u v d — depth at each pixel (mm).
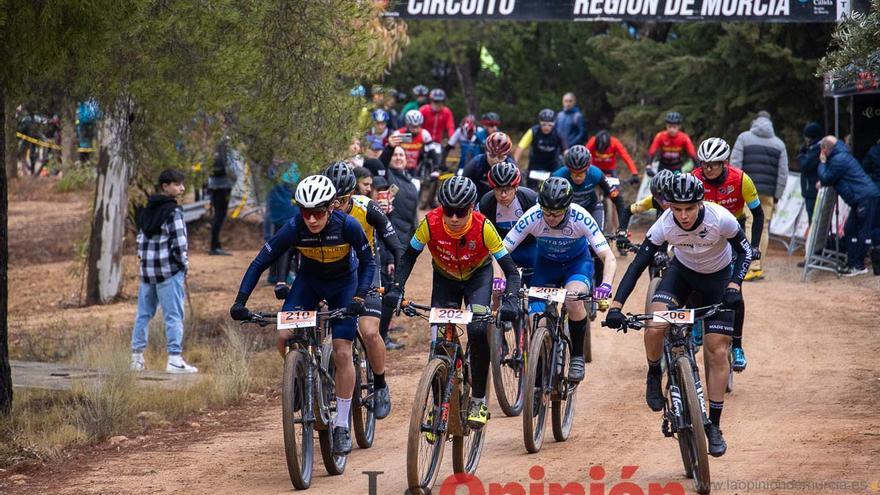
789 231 48344
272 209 40250
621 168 66688
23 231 62656
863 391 24453
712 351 17938
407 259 18766
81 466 19859
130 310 40656
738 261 17984
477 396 17844
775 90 53094
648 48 55375
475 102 81312
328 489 17797
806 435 20391
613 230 45156
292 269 42781
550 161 40594
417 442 16203
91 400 23922
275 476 18812
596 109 79625
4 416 22453
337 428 18469
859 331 31438
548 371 20250
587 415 22922
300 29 27031
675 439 20484
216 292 41875
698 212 17891
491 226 18500
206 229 56719
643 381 26125
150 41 23922
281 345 18781
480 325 17812
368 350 19438
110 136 41156
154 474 19094
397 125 56750
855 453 18859
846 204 42969
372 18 30484
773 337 31141
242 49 25094
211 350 31625
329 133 28594
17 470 19500
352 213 20562
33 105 28312
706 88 54406
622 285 18109
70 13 20078
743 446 19766
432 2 39188
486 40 78188
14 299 44281
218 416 24172
